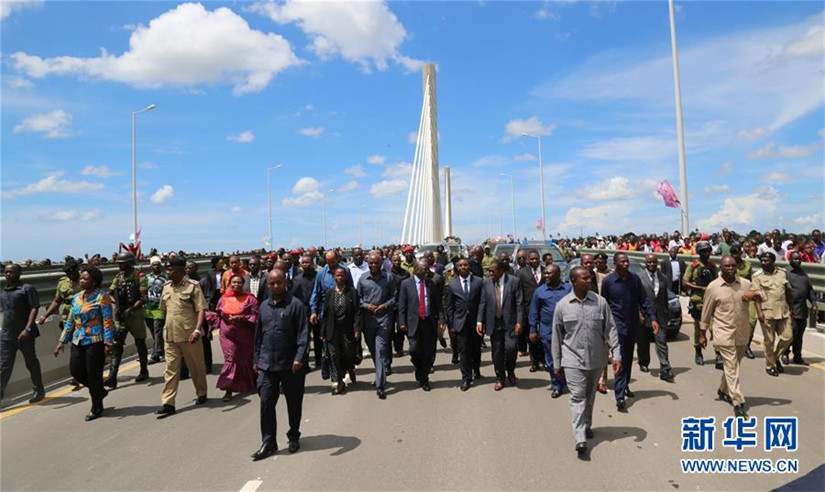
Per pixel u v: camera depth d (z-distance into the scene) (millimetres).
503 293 7391
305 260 9141
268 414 4961
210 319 7172
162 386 7930
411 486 4125
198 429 5809
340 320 7301
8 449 5289
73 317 6422
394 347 10406
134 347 10492
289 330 5090
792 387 6879
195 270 9234
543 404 6461
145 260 20547
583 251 28703
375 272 7441
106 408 6758
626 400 6508
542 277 9086
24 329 7152
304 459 4785
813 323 9070
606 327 5086
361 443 5168
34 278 8492
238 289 7168
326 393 7305
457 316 7375
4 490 4305
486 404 6500
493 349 7305
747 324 5914
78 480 4473
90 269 6461
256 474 4465
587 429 5184
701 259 8648
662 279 7566
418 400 6793
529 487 4055
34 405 6992
